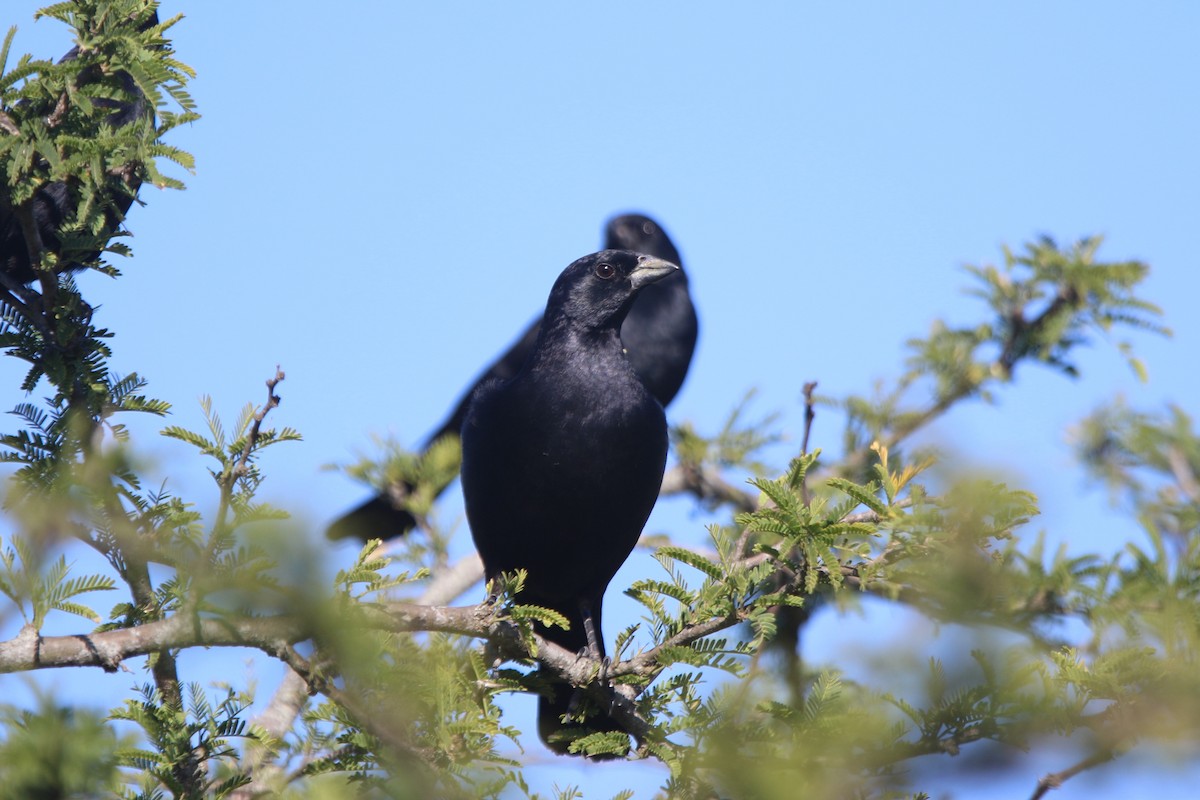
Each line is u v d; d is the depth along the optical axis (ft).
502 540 47.14
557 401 46.24
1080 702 30.07
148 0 39.19
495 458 46.19
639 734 35.12
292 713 39.19
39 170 38.83
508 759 31.45
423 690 30.30
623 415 46.44
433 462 50.34
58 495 28.91
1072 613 35.40
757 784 29.53
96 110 37.81
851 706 30.91
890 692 31.04
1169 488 54.54
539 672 37.60
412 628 35.17
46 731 27.04
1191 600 33.58
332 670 29.30
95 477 28.78
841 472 53.62
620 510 46.47
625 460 46.19
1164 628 32.12
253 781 34.42
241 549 25.03
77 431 33.96
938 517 32.04
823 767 29.99
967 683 30.37
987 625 33.73
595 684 35.37
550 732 41.88
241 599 26.43
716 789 31.48
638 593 34.24
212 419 30.66
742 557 34.65
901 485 32.55
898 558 32.58
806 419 34.12
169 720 32.83
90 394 36.32
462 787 30.50
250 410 30.89
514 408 46.29
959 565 32.68
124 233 39.70
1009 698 30.17
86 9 38.40
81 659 29.14
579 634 48.67
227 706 33.81
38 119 37.17
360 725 30.83
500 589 37.35
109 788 28.91
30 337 38.01
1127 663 30.19
